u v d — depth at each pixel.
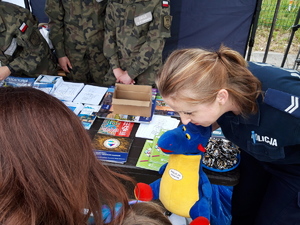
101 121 1.49
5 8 1.83
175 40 2.74
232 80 0.77
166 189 0.97
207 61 0.75
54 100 0.43
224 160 1.17
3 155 0.37
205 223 0.85
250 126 0.92
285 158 0.97
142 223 0.47
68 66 2.47
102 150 1.26
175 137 0.88
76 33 2.24
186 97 0.75
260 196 1.36
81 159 0.43
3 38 1.86
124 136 1.36
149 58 1.93
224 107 0.83
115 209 0.49
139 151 1.27
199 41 2.71
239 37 2.63
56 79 1.84
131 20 1.91
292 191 1.06
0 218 0.37
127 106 1.46
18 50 1.99
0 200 0.37
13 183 0.38
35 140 0.38
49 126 0.39
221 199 1.59
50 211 0.40
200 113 0.79
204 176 1.00
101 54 2.37
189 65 0.74
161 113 1.54
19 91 0.41
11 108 0.38
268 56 3.71
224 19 2.55
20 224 0.36
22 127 0.38
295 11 3.45
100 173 0.49
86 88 1.80
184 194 0.93
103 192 0.49
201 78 0.73
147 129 1.42
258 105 0.86
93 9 2.16
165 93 0.78
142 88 1.51
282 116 0.82
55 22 2.21
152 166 1.17
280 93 0.80
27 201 0.38
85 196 0.44
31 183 0.38
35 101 0.40
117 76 2.09
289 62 3.57
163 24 1.88
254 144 0.95
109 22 2.02
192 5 2.53
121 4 1.90
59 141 0.40
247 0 2.42
